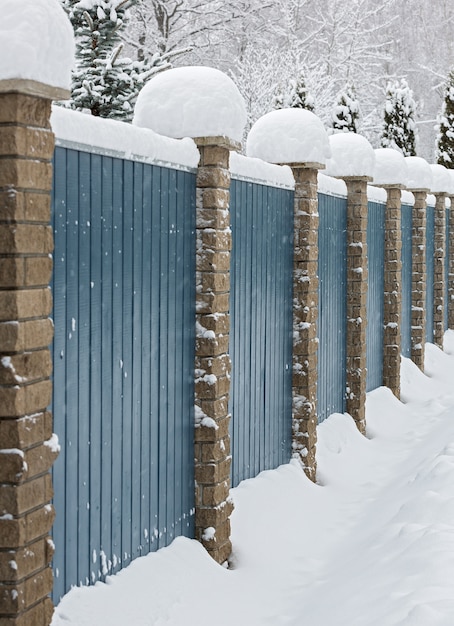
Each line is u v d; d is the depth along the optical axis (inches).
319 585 234.1
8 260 143.7
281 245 316.8
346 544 271.3
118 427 196.4
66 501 175.0
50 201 154.6
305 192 327.0
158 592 201.2
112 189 190.5
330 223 390.9
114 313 192.7
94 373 184.7
